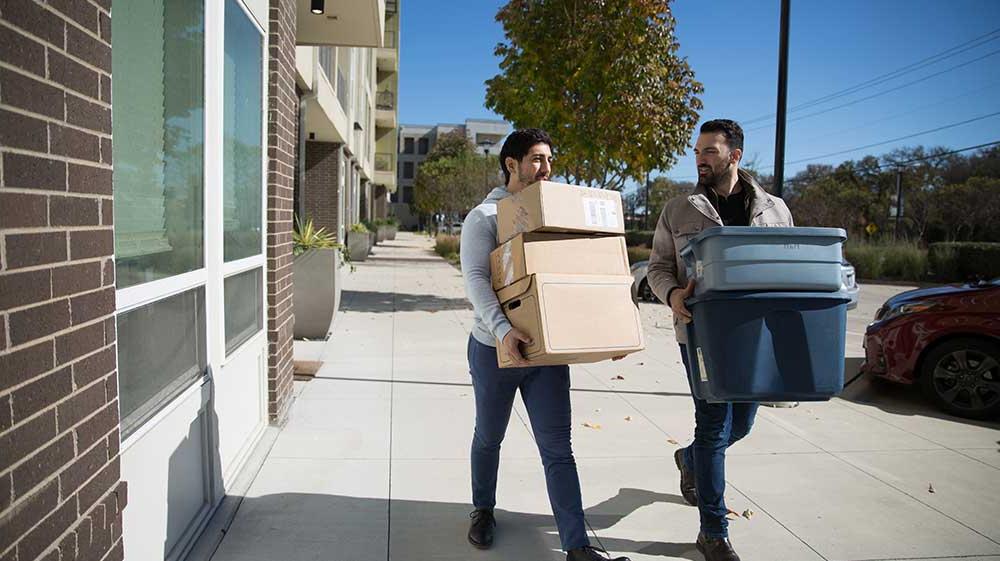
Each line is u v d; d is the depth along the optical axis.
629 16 10.36
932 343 5.74
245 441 4.05
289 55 4.97
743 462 4.39
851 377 7.03
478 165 46.47
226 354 3.55
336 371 6.51
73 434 1.73
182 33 2.87
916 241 28.75
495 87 12.16
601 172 11.96
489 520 3.19
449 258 25.92
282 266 4.83
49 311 1.62
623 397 5.96
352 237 22.55
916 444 4.82
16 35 1.47
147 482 2.49
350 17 9.20
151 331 2.53
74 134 1.73
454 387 6.05
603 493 3.84
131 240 2.33
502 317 2.67
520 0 11.15
